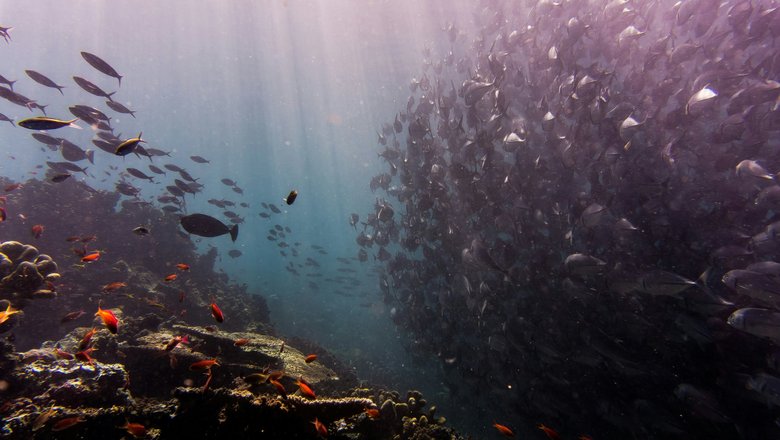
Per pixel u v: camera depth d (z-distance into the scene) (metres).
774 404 5.43
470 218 10.20
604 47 8.52
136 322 6.61
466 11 25.92
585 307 7.99
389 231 12.09
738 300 6.34
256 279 41.81
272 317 22.64
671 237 7.07
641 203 7.19
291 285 40.38
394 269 11.90
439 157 9.87
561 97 7.72
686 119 6.75
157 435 3.73
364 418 4.00
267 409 3.56
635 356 6.94
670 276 5.70
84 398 4.08
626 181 7.29
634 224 7.36
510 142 7.49
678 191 7.22
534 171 8.23
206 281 12.78
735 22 7.04
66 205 10.68
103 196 11.47
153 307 8.36
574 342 8.04
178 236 12.84
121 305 8.38
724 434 6.19
